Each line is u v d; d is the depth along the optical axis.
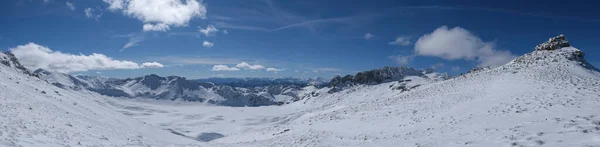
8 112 18.33
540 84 30.70
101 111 41.38
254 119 152.00
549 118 15.19
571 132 11.62
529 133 12.52
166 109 199.75
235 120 150.25
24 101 25.78
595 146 9.27
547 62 51.03
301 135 25.34
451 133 16.30
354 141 20.31
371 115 33.53
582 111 16.28
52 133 16.33
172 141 36.31
